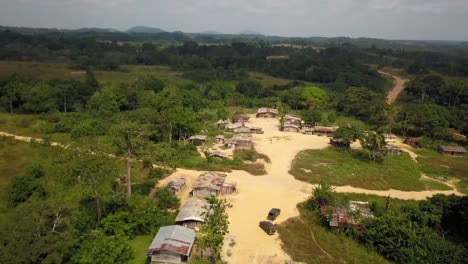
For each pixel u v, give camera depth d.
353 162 86.94
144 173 73.81
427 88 165.62
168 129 95.62
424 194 71.62
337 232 53.22
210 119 128.25
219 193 65.69
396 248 47.34
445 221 56.59
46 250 37.72
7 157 81.50
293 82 199.88
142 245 48.75
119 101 131.00
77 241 44.34
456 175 82.81
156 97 128.38
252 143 99.06
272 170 80.62
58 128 103.12
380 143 88.75
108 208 57.53
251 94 176.75
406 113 118.19
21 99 128.88
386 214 52.84
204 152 86.88
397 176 79.12
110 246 42.81
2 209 58.75
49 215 43.03
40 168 69.25
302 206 62.28
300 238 51.94
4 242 38.16
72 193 62.88
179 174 75.50
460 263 44.19
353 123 129.00
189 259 44.94
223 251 47.91
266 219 57.41
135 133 61.78
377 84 197.12
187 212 53.84
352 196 68.00
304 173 78.62
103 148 55.47
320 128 114.38
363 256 47.78
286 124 118.81
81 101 136.62
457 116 125.62
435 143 105.00
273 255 47.56
